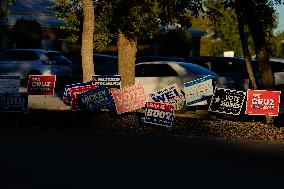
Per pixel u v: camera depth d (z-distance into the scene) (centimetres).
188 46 4378
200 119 1667
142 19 1764
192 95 1608
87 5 1700
